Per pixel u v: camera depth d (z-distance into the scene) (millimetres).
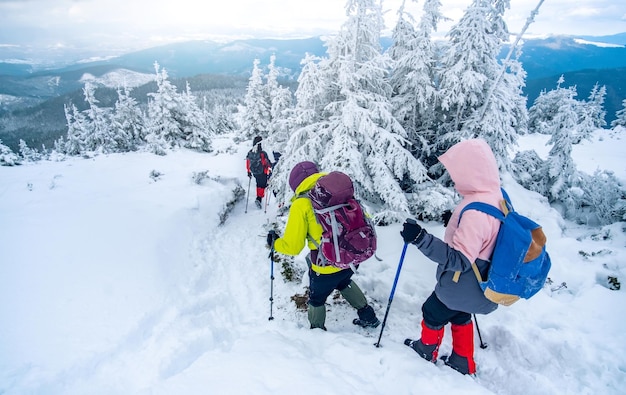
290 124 8023
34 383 2807
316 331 3689
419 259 5297
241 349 3191
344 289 3686
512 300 2350
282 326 3992
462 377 2775
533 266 2229
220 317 4316
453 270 2361
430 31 6984
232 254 6266
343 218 2951
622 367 2895
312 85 7234
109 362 3199
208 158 12844
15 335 3309
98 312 3773
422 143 7797
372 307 4164
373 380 2818
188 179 8977
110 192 7449
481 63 7156
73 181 8148
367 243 3008
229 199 8617
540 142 22672
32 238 4867
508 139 7566
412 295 4449
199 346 3516
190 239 6219
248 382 2633
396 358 2990
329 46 7340
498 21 7180
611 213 7254
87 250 4742
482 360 3301
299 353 3092
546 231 6109
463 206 2457
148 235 5484
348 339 3439
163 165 10711
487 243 2330
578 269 4602
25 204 6258
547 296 3994
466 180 2414
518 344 3318
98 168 9891
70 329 3482
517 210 7023
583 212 8102
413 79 7195
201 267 5469
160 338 3578
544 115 27781
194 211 7059
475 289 2516
